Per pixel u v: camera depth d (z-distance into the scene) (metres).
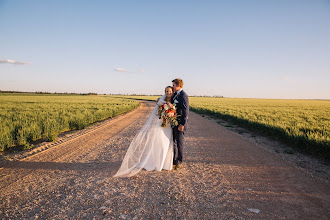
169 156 4.52
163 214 2.66
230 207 2.87
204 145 7.12
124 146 6.70
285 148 6.81
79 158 5.32
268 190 3.48
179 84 4.54
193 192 3.36
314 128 8.55
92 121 12.87
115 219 2.52
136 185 3.62
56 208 2.80
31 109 19.11
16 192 3.33
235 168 4.68
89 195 3.21
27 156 5.53
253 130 10.56
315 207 2.90
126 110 22.73
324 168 4.75
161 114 4.30
